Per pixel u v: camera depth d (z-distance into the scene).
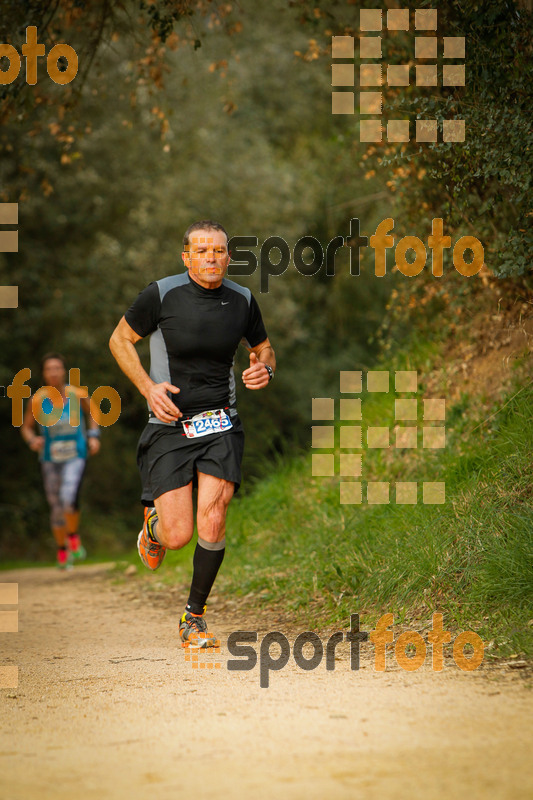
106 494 44.47
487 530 10.95
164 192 40.41
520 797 5.10
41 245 38.84
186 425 10.23
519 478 11.69
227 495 10.29
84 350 40.25
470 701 7.12
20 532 39.94
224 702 7.54
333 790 5.30
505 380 13.98
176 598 14.98
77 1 15.93
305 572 13.33
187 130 40.47
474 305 15.59
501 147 11.70
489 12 12.12
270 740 6.33
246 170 42.62
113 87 34.03
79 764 6.03
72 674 9.23
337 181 28.36
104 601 15.57
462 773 5.49
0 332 36.88
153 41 17.00
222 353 10.23
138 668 9.34
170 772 5.76
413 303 16.50
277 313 42.84
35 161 32.84
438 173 13.12
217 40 39.78
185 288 10.12
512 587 9.78
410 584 10.93
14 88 15.59
